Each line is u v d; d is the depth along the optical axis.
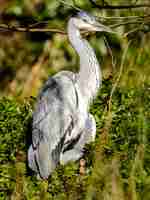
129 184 9.80
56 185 10.82
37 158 12.13
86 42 12.85
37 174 12.07
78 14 12.95
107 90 13.73
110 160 10.27
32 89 19.91
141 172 10.07
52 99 12.39
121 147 11.16
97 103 13.44
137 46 13.69
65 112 12.26
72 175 10.98
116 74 12.16
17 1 20.16
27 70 21.08
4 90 20.73
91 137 12.25
